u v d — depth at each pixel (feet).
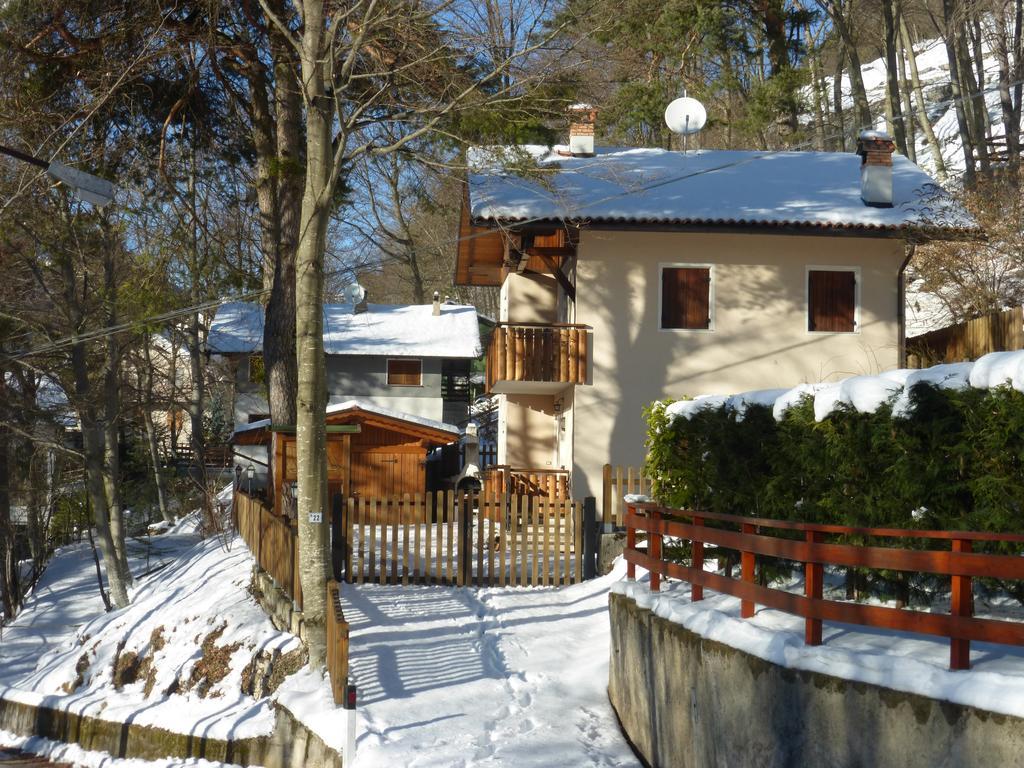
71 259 83.05
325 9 59.16
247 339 134.72
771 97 109.19
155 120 71.77
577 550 59.41
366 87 64.59
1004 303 84.79
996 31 143.23
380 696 40.47
